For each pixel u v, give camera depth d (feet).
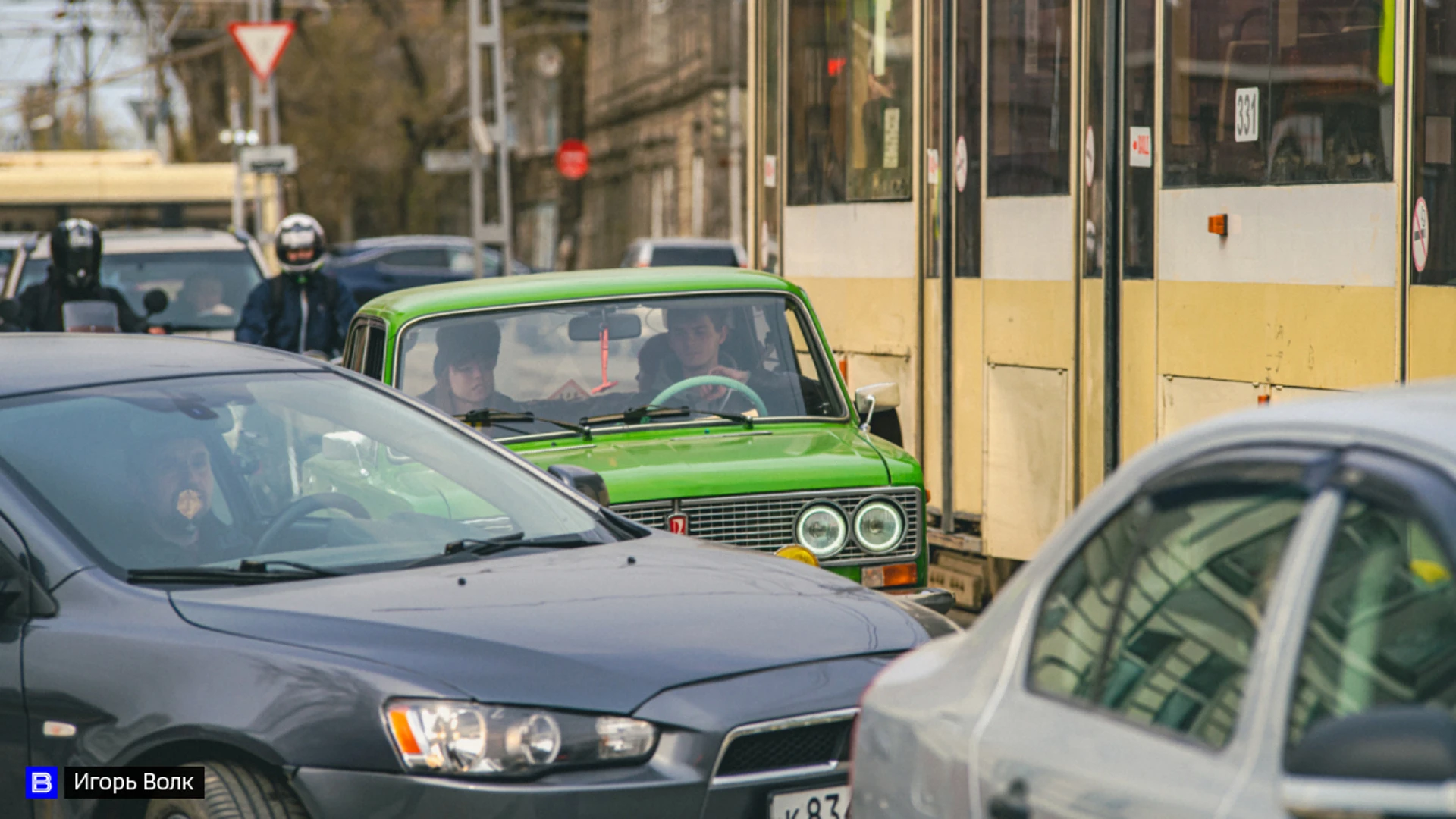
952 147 98.68
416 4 654.12
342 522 52.60
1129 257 84.84
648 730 43.19
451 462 56.75
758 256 120.47
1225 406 78.59
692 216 598.34
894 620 49.47
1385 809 22.26
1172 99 81.61
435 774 41.98
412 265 392.88
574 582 49.47
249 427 54.49
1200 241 79.77
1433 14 66.64
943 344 99.40
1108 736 28.55
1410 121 67.67
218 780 43.52
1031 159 91.91
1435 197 66.39
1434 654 24.38
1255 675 26.18
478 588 48.26
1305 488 26.76
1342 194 71.26
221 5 594.24
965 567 97.86
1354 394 28.86
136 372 55.42
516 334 76.48
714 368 78.07
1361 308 70.23
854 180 108.58
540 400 75.97
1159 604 28.89
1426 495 24.61
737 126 547.90
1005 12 93.81
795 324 79.61
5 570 48.08
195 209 260.01
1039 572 31.91
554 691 43.11
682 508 69.21
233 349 59.77
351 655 43.80
